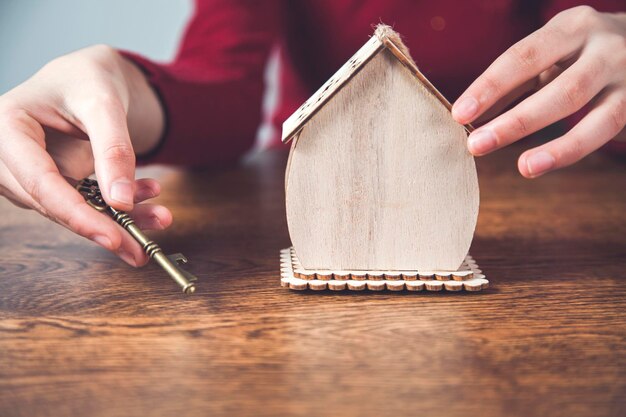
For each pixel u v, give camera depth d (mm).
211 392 399
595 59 616
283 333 494
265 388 405
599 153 1332
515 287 600
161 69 1046
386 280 596
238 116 1232
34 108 642
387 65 575
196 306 555
